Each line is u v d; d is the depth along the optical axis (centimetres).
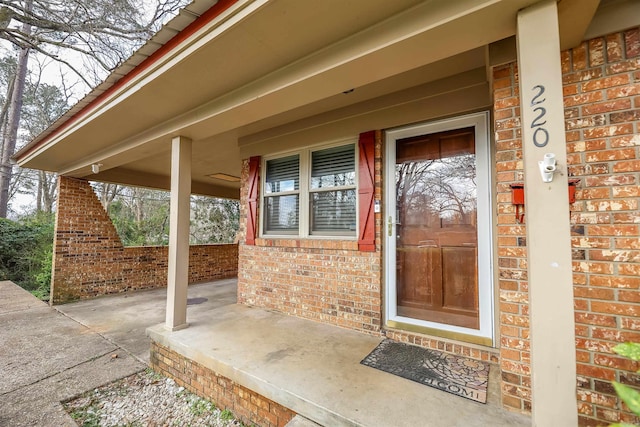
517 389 179
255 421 225
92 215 633
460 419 169
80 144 423
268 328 318
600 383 155
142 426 231
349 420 170
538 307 136
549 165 135
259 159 418
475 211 264
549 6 140
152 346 316
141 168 659
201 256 795
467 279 264
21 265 884
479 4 147
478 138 262
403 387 202
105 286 641
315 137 352
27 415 235
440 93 271
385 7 167
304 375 219
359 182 318
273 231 406
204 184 866
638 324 149
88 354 345
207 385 261
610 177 158
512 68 190
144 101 284
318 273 342
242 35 190
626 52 158
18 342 378
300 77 215
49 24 893
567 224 133
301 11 169
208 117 283
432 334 272
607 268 157
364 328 305
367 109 313
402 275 296
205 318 353
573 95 168
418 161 294
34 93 1270
